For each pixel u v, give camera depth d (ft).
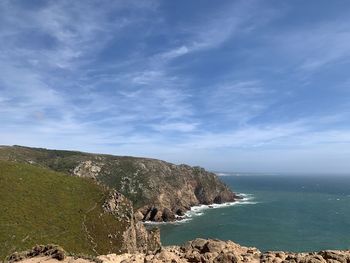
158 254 77.61
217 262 70.38
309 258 68.54
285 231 476.95
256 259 72.13
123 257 81.51
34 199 339.77
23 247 256.73
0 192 328.29
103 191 407.44
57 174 415.03
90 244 307.17
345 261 68.54
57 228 306.96
